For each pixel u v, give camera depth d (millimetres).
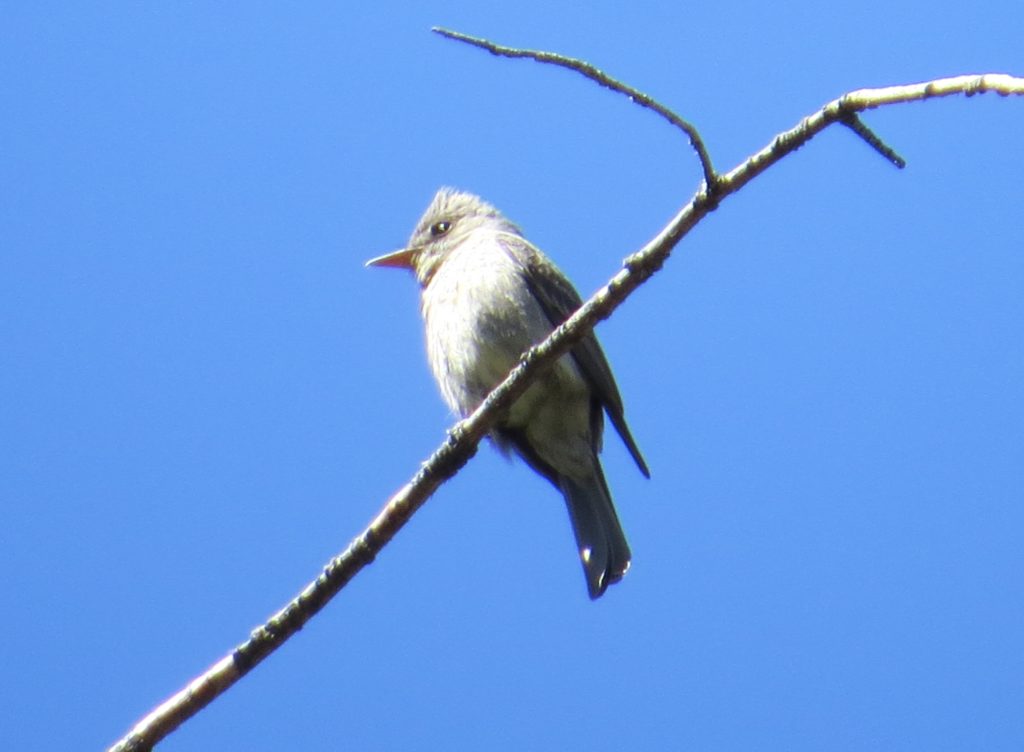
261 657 7906
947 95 6242
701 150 7191
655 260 7824
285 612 7941
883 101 6547
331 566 8117
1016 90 5910
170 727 7719
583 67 7047
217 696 7758
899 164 6746
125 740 7684
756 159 7141
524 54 7074
